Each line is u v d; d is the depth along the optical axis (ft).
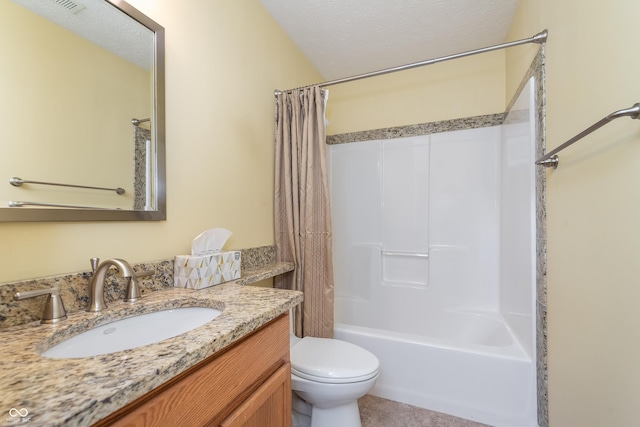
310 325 5.45
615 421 2.49
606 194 2.62
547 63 4.07
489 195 7.01
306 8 5.67
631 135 2.26
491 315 6.71
